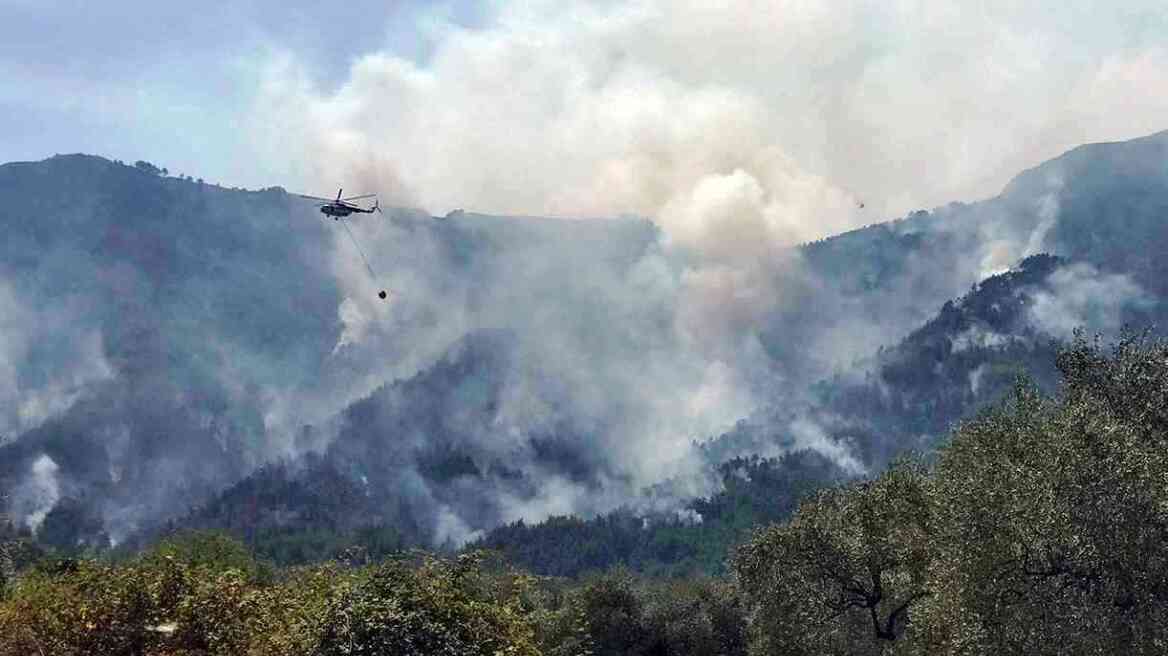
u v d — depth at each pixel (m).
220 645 15.82
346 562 18.19
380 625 15.09
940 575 26.08
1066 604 21.02
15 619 15.58
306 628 15.38
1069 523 21.14
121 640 15.66
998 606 22.36
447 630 15.61
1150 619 20.09
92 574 17.11
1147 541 20.47
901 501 35.34
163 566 17.41
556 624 27.58
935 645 30.48
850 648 37.41
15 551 33.50
